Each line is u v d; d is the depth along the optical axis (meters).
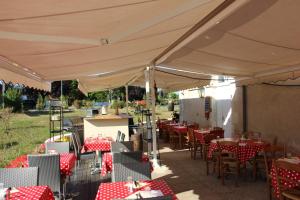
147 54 5.92
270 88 9.62
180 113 20.34
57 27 2.40
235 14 3.96
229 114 12.36
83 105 37.66
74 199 6.36
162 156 10.80
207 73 9.16
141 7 2.29
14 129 20.88
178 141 13.56
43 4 1.85
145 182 4.23
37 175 4.68
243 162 7.27
